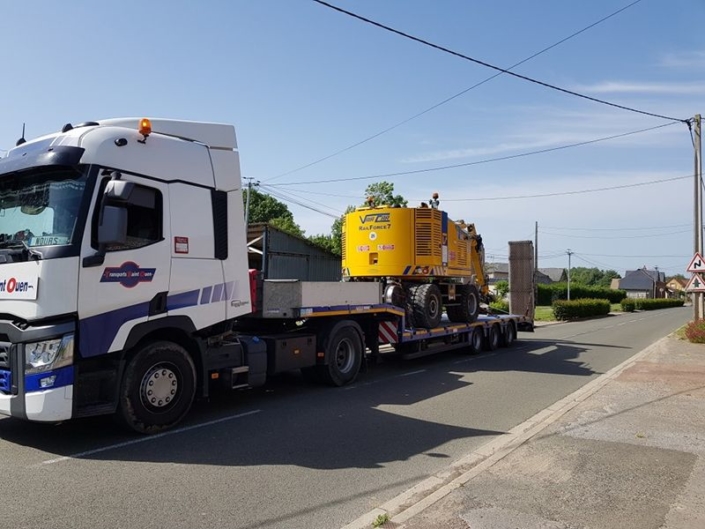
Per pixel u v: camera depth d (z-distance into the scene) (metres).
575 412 8.23
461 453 6.39
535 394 10.02
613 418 7.85
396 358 14.09
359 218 14.33
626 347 18.61
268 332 9.84
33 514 4.39
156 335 7.00
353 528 4.27
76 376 5.93
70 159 6.04
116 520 4.32
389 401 9.13
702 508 4.65
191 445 6.38
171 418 6.90
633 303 61.81
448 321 15.98
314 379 10.46
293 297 9.27
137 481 5.19
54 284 5.79
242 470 5.59
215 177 7.54
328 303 9.95
